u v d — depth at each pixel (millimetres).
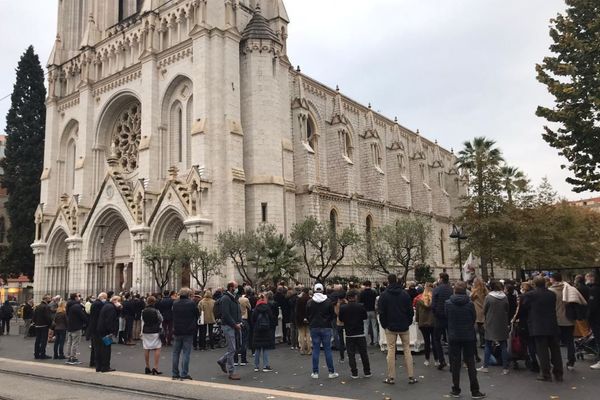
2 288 69000
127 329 28781
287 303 25641
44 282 54812
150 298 19000
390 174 69250
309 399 13148
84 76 56562
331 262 48594
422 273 51625
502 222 48500
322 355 22203
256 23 46719
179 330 17000
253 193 43375
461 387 14664
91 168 54156
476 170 53250
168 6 49188
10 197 65062
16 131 66062
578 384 14688
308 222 38938
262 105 45062
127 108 54219
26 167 64688
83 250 50219
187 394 14281
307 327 22453
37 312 24266
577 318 17078
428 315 18469
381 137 68750
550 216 52438
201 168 41469
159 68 48625
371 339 24484
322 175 55875
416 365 18641
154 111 47781
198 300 27625
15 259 61938
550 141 27656
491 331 16594
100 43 55719
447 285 17734
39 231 56594
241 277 40281
